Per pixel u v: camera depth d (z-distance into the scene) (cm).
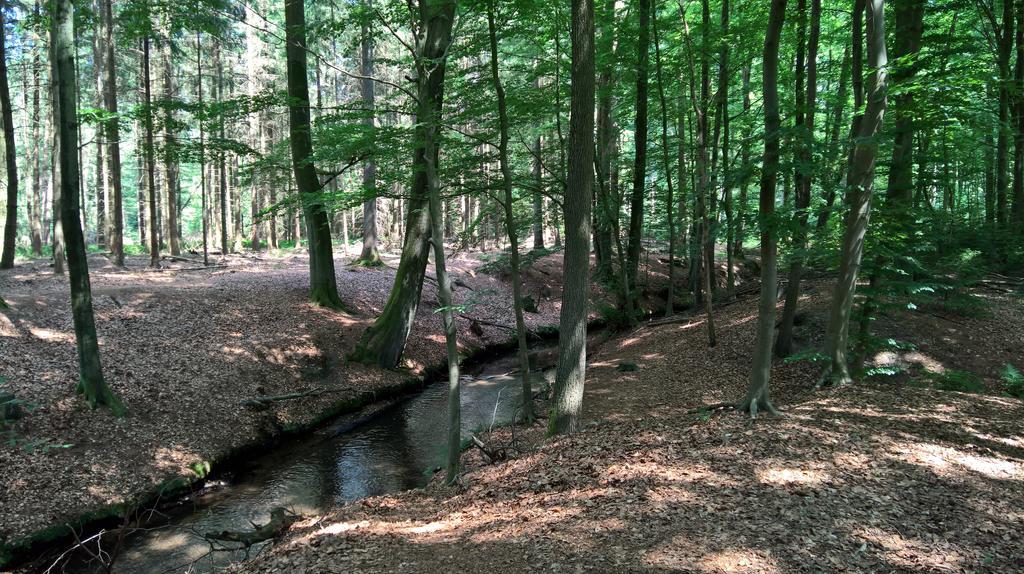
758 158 812
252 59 2777
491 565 512
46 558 742
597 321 2347
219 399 1210
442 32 1368
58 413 978
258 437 1166
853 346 1114
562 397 928
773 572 452
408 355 1748
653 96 1958
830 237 1186
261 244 3816
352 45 1144
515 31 1096
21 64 2519
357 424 1309
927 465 638
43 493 825
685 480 630
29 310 1302
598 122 2030
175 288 1695
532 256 1806
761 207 837
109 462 932
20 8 2028
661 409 1135
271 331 1547
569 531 551
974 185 2509
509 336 2164
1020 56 1580
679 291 2728
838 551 480
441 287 813
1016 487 588
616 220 1973
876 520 528
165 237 4041
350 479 1014
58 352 1168
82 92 2988
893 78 941
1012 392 1034
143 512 873
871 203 955
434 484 873
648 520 548
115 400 1051
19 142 4097
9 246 1920
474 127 1384
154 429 1049
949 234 1371
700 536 511
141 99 2519
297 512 880
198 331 1434
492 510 657
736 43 1585
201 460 1024
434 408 1421
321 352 1542
